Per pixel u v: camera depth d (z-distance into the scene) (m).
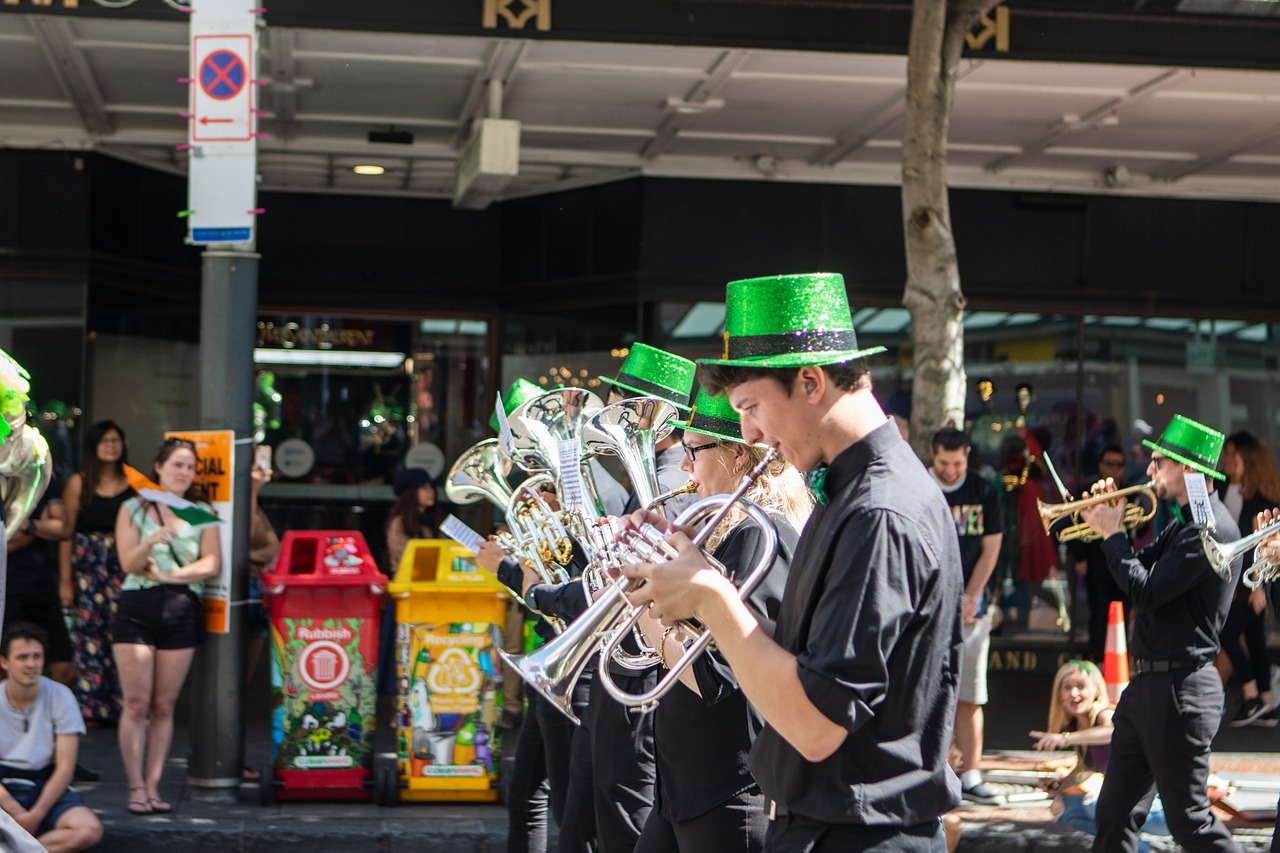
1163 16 7.47
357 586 6.52
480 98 8.62
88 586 8.12
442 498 11.26
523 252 10.98
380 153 9.77
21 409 3.22
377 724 8.55
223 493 6.53
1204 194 10.69
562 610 4.22
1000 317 10.55
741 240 10.21
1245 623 8.93
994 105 8.77
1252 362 10.76
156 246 10.28
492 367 11.18
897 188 10.38
